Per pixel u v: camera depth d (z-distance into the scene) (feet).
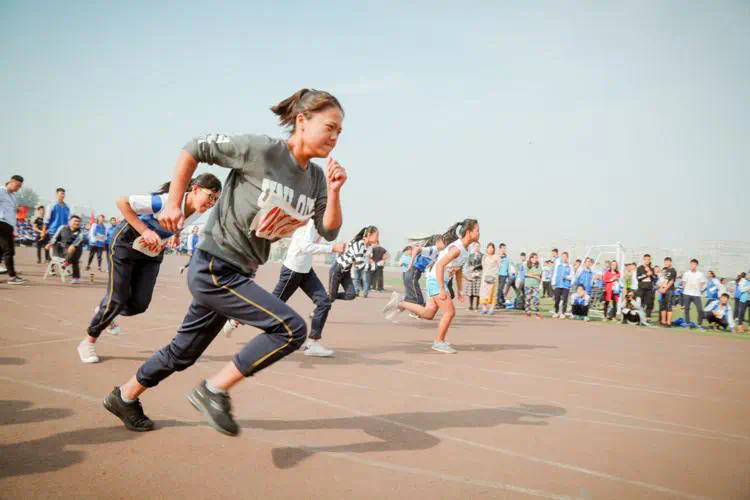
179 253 123.13
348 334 23.98
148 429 8.71
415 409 11.41
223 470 7.38
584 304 45.57
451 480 7.61
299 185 7.93
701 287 45.09
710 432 11.28
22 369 12.24
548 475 8.09
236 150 7.33
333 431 9.48
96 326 13.24
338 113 7.62
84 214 76.18
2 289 28.40
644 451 9.61
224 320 8.18
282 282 17.28
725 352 27.27
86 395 10.53
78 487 6.54
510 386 14.62
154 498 6.40
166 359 8.15
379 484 7.29
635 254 70.49
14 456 7.31
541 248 69.21
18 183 31.40
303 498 6.68
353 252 21.02
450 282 29.50
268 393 11.94
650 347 27.35
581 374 17.42
